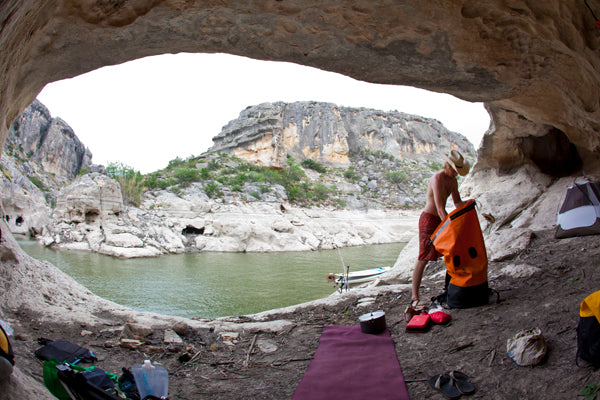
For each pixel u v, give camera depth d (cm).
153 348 353
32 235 3491
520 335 261
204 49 361
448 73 395
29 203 3672
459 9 312
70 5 269
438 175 380
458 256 351
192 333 404
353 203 7269
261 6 307
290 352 343
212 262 2973
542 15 308
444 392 235
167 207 4209
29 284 460
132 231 3388
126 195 4012
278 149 8462
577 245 443
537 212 576
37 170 6775
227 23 325
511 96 444
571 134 518
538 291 349
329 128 11794
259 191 5616
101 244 3125
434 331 328
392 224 6141
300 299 1666
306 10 314
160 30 322
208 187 5041
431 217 390
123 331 378
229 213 4388
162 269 2502
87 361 314
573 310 291
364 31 338
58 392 212
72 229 3281
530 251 477
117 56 339
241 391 271
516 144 635
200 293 1770
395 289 517
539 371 235
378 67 393
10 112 317
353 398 241
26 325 378
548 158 619
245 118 9806
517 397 220
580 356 228
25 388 211
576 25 300
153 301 1573
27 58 281
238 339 389
